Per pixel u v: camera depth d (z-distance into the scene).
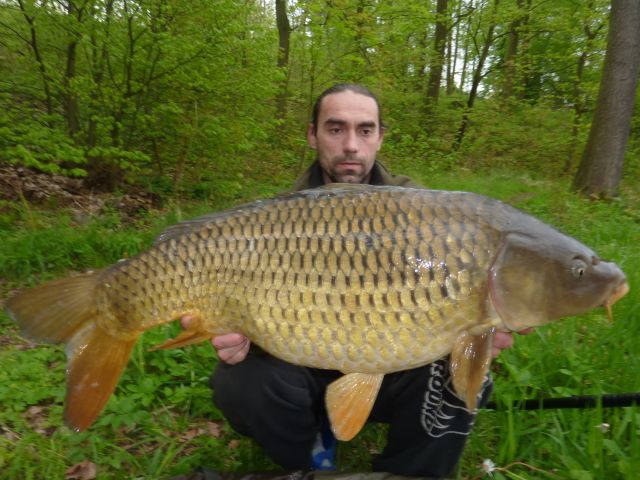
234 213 0.73
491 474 0.88
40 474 0.91
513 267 0.67
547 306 0.67
